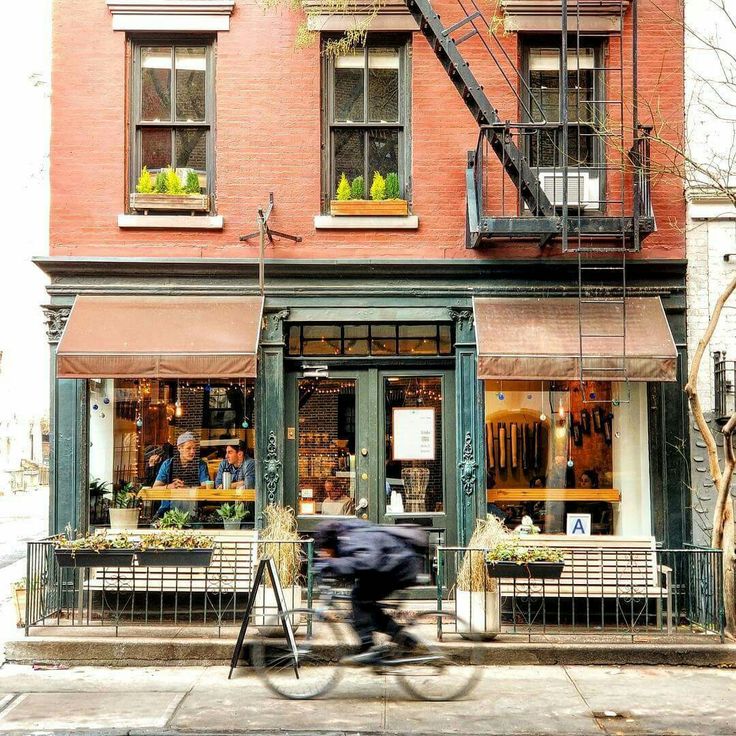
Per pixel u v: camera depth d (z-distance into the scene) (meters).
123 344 9.09
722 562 8.38
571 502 9.81
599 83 10.12
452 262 9.77
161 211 9.93
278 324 9.87
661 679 7.70
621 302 9.59
